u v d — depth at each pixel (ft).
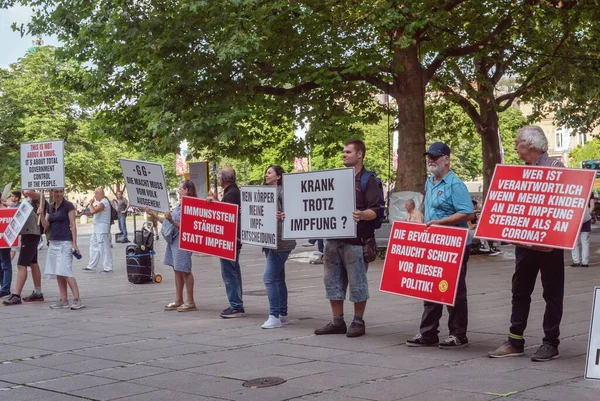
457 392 20.97
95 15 68.44
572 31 83.82
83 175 180.86
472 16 77.92
